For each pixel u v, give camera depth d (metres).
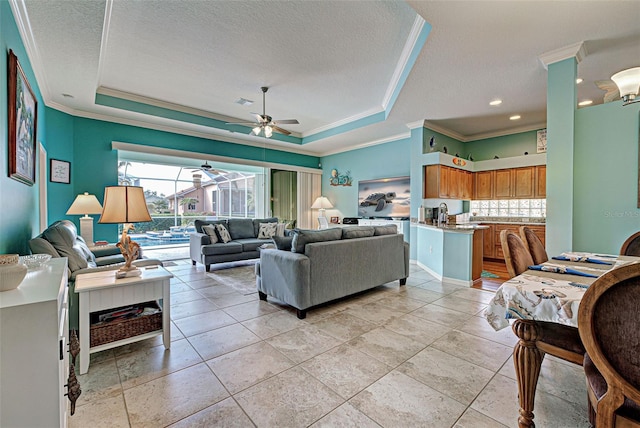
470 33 2.60
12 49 2.08
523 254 1.80
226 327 2.59
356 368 1.93
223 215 10.26
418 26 2.82
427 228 4.87
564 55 2.88
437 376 1.83
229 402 1.59
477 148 6.42
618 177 2.70
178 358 2.06
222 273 4.73
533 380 1.31
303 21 2.79
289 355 2.10
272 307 3.11
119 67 3.72
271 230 6.09
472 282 4.03
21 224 2.34
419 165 5.42
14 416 0.88
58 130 4.31
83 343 1.87
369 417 1.48
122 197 2.15
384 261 3.66
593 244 2.81
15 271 1.01
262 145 7.12
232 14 2.68
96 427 1.40
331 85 4.29
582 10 2.29
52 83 3.57
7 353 0.86
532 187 5.62
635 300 0.78
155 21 2.77
